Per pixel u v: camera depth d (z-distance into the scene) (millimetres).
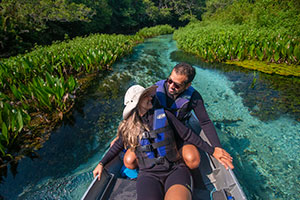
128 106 1559
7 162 2803
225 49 7566
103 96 4879
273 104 3980
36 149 3049
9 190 2359
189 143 1799
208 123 1938
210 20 19672
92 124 3678
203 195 1783
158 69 7176
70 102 4391
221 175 1912
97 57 6820
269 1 11305
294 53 6016
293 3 9969
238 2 16422
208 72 6371
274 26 9422
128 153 1961
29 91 4035
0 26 10406
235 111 3826
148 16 39906
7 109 3141
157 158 1562
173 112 1963
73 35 20391
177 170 1569
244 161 2580
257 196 2086
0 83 5008
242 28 10320
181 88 1813
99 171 1808
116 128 3543
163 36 23078
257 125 3332
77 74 6402
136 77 6277
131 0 35438
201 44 8711
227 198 1632
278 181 2258
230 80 5500
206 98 4469
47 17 13828
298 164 2486
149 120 1631
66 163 2752
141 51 11367
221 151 1783
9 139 3189
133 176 2041
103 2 24469
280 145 2838
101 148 3031
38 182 2447
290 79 5254
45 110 4078
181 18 42344
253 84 4883
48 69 5562
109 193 1823
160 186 1532
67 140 3248
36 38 14016
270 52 6590
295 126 3240
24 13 12562
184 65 1758
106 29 30828
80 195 2234
